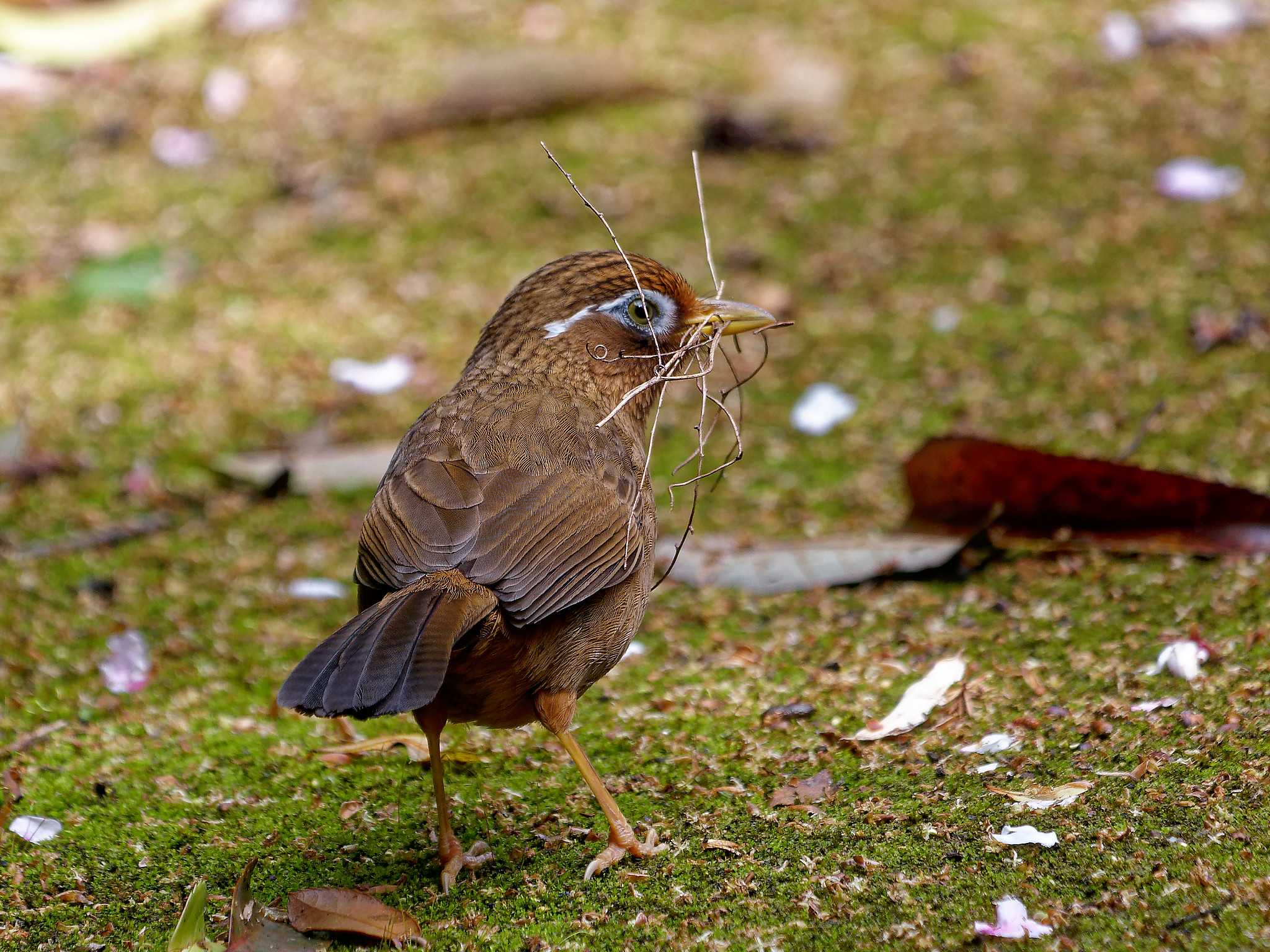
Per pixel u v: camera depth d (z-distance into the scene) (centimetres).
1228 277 1403
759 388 1345
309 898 720
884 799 793
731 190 1625
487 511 744
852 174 1639
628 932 697
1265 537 1002
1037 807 762
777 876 730
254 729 935
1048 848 723
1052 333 1361
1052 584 1028
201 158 1719
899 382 1327
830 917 690
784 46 1844
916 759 836
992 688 902
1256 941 635
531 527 743
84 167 1719
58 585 1133
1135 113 1694
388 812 838
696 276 1474
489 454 780
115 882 773
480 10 1947
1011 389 1291
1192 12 1864
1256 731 809
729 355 1380
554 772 869
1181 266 1431
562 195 1628
